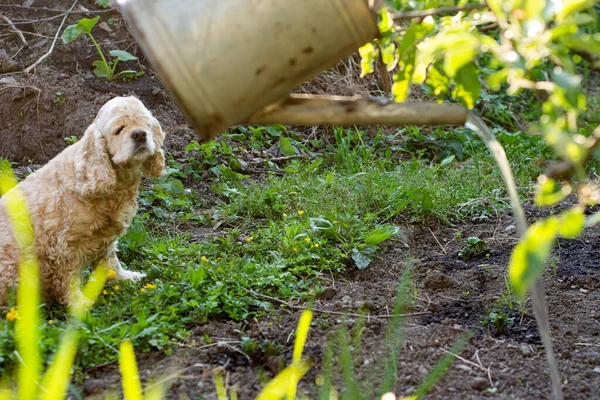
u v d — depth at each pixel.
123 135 3.95
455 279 4.41
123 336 3.44
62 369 2.48
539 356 3.47
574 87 1.98
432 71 2.72
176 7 2.37
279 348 3.45
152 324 3.53
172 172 5.95
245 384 3.17
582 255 4.79
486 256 4.81
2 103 6.69
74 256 4.07
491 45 2.17
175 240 4.88
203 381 3.18
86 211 4.01
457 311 4.01
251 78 2.42
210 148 6.27
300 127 7.13
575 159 2.04
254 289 4.13
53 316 4.00
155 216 5.48
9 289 3.88
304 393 3.08
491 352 3.51
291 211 5.43
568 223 1.84
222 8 2.36
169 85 2.41
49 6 7.52
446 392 3.15
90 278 4.14
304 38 2.41
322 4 2.38
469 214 5.67
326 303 4.07
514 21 2.15
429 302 4.12
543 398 3.09
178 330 3.60
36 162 6.45
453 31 2.30
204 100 2.42
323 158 6.68
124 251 4.81
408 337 3.65
